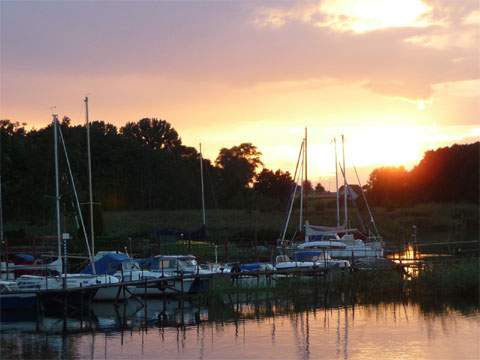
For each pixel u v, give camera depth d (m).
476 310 37.53
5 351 29.12
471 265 45.50
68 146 86.69
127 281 39.22
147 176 107.38
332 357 27.58
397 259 50.88
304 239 60.12
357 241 54.97
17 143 80.44
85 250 54.47
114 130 124.31
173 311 38.50
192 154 125.94
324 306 39.66
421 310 37.81
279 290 43.28
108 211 96.06
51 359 27.78
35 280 38.06
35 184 75.69
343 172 64.94
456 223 93.12
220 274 42.00
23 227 70.12
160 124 136.12
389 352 28.33
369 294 43.31
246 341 30.62
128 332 32.94
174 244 58.34
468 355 27.75
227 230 75.38
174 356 28.06
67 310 37.84
